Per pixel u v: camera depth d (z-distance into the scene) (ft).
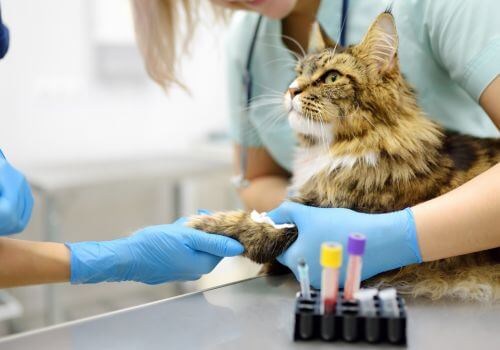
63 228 9.29
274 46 4.26
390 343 2.27
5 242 2.79
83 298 9.64
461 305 2.70
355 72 3.12
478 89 3.11
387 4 3.60
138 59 9.63
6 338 2.37
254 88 4.51
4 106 8.54
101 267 2.90
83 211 9.46
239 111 4.81
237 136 4.95
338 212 2.90
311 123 3.24
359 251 2.33
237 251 3.05
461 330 2.42
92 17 9.00
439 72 3.67
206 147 10.11
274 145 4.60
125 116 9.81
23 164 8.79
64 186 7.25
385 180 3.00
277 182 4.89
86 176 7.63
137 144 10.05
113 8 9.18
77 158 9.38
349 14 3.79
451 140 3.34
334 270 2.27
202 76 10.57
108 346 2.32
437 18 3.32
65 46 8.87
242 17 4.49
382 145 3.02
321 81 3.23
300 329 2.30
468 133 3.70
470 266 3.04
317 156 3.37
